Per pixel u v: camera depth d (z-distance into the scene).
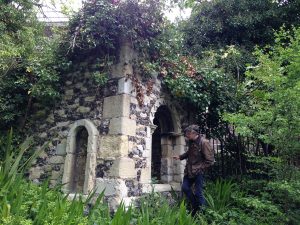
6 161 3.47
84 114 4.80
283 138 3.90
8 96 5.41
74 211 2.94
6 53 4.83
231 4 8.15
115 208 3.95
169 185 5.17
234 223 3.97
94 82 4.82
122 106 4.34
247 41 8.14
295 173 3.90
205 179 5.78
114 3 4.38
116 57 4.64
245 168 5.67
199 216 3.93
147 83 4.86
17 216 2.62
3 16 5.82
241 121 4.13
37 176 5.05
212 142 6.59
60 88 5.19
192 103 5.55
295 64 3.85
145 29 4.68
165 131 5.65
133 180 4.30
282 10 7.77
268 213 3.93
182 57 5.44
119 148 4.20
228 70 7.18
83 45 4.67
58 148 4.96
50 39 6.38
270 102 4.26
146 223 3.25
